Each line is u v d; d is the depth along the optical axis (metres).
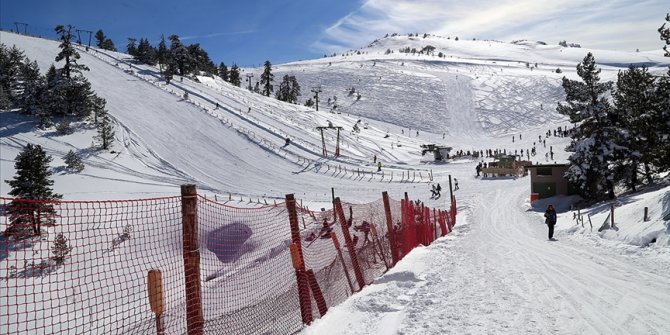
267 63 140.88
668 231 13.88
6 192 43.38
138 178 54.22
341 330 6.87
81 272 12.21
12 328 10.72
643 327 6.44
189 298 5.19
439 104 166.00
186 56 119.69
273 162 66.00
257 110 96.88
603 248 15.14
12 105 72.94
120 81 95.88
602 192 36.03
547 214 19.78
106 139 62.44
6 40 113.19
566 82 35.94
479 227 26.98
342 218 9.85
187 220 5.27
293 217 7.54
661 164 28.17
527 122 141.50
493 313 7.35
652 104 28.11
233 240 15.95
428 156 89.12
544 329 6.45
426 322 6.97
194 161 62.66
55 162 54.84
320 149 76.69
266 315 8.84
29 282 11.33
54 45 119.06
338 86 199.25
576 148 34.94
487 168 63.94
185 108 83.69
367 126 120.44
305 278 7.48
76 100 71.88
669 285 9.14
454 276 10.64
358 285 9.95
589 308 7.52
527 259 13.36
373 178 62.38
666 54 24.61
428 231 20.08
